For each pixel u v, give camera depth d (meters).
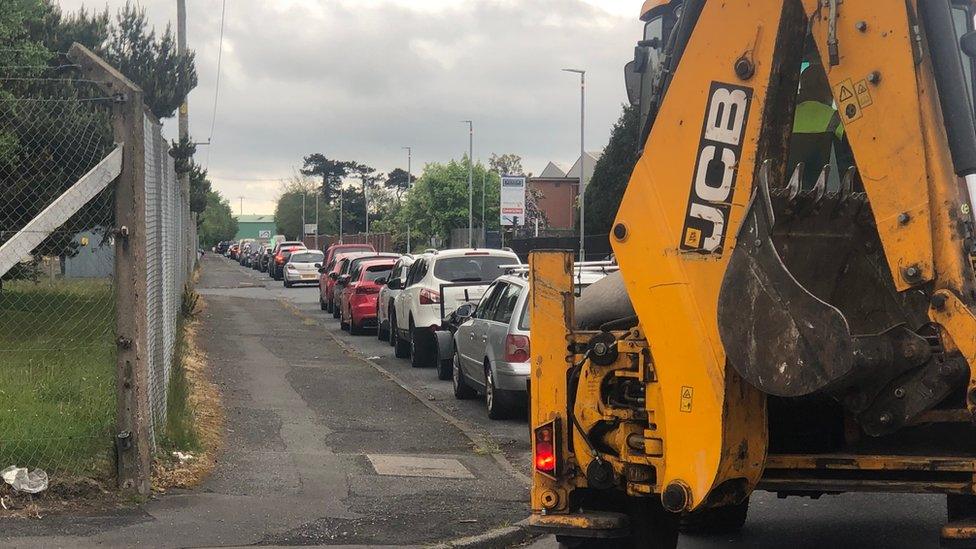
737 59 5.59
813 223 5.56
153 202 9.73
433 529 8.04
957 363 4.90
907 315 5.32
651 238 5.77
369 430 12.27
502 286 14.50
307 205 148.00
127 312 8.27
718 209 5.61
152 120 9.70
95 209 9.86
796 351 5.09
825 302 5.09
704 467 5.46
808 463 5.84
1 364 11.72
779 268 5.16
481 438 12.02
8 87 15.72
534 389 6.51
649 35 8.09
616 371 6.10
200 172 47.00
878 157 5.05
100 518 7.73
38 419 9.62
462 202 83.50
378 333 25.45
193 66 30.84
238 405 13.55
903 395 5.07
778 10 5.48
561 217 92.81
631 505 6.57
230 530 7.68
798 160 6.71
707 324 5.54
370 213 144.75
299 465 10.05
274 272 62.78
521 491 9.41
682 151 5.72
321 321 31.44
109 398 10.56
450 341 17.80
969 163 4.90
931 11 5.02
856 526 8.60
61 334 12.79
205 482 9.13
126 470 8.29
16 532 7.29
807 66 6.27
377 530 7.95
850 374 4.93
